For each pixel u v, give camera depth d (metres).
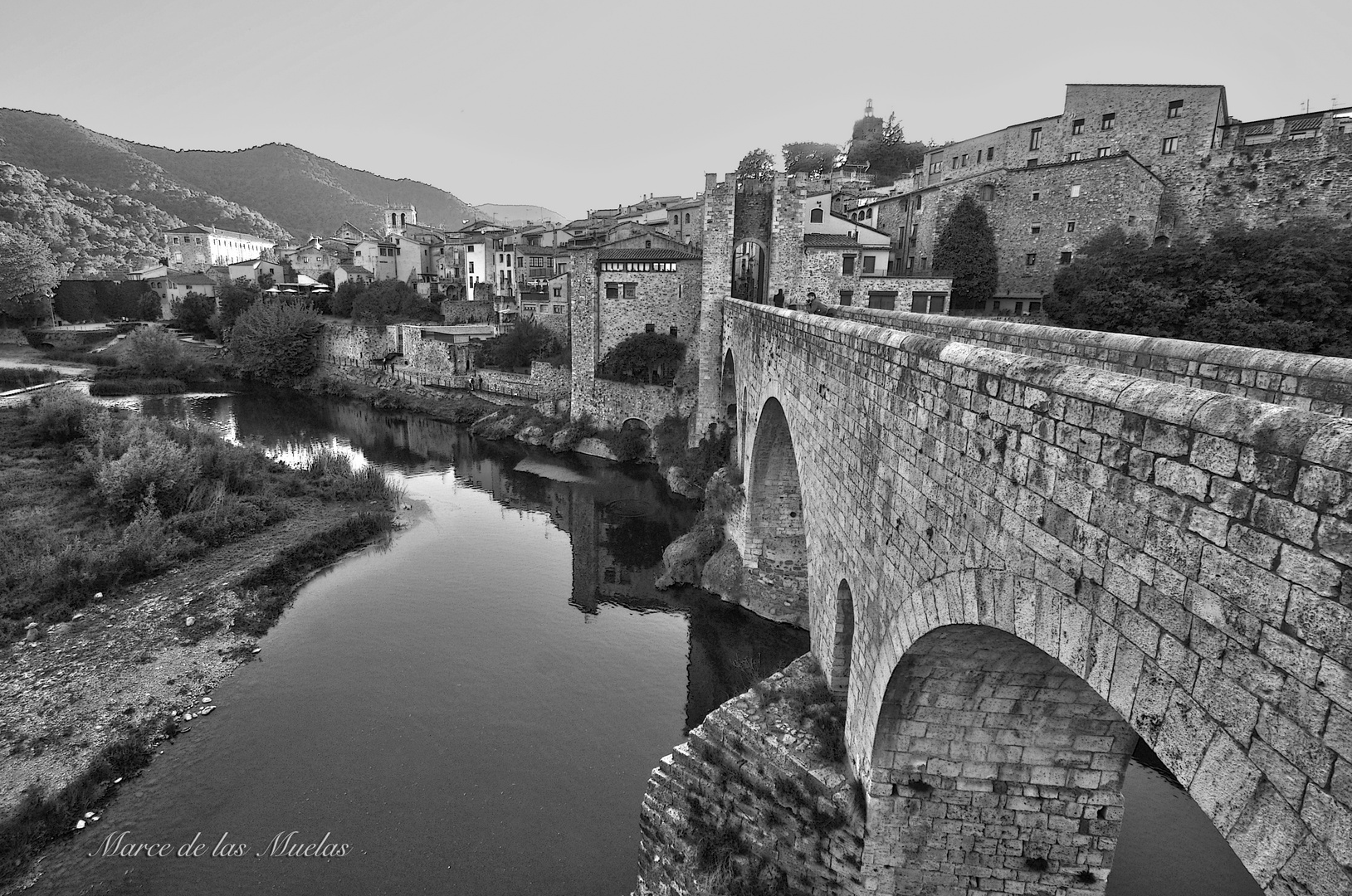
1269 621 4.50
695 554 33.38
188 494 39.00
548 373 67.19
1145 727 5.62
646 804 15.71
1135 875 15.25
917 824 11.97
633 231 71.94
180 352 90.31
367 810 19.02
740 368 34.06
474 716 23.16
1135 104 47.50
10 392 71.25
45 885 16.59
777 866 13.59
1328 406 9.38
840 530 14.47
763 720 15.23
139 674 24.62
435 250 123.06
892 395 11.01
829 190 61.56
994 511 7.82
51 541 32.97
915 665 10.45
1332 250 29.77
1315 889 4.21
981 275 49.00
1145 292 32.59
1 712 22.36
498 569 35.34
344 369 89.44
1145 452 5.59
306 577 33.56
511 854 17.72
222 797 19.30
